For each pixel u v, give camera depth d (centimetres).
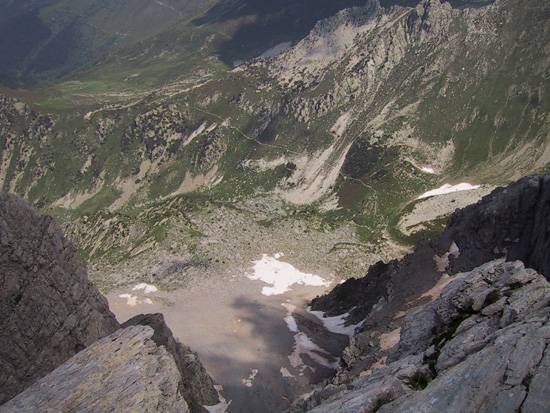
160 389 6712
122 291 18250
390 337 9556
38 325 9819
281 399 11712
